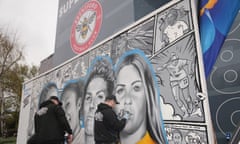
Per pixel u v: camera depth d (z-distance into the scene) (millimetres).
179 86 2980
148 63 3555
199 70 2750
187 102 2840
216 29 3295
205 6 3490
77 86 5477
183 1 3125
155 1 5621
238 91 3395
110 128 3389
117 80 4199
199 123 2650
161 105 3211
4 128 21109
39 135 3766
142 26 3814
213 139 2494
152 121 3326
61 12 9047
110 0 6305
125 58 4090
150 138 3326
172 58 3156
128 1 5586
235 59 3559
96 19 6820
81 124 5086
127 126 3756
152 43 3545
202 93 2666
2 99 19375
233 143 1621
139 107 3619
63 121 3801
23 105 8305
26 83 8453
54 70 6676
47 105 3996
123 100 3969
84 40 7219
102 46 4824
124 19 5617
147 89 3516
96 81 4824
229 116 3395
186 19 3031
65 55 8195
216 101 3611
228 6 3283
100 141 3367
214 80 3721
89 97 4957
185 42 2998
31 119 7543
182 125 2854
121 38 4285
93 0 7098
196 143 2648
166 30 3324
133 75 3852
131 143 3615
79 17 7695
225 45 3729
